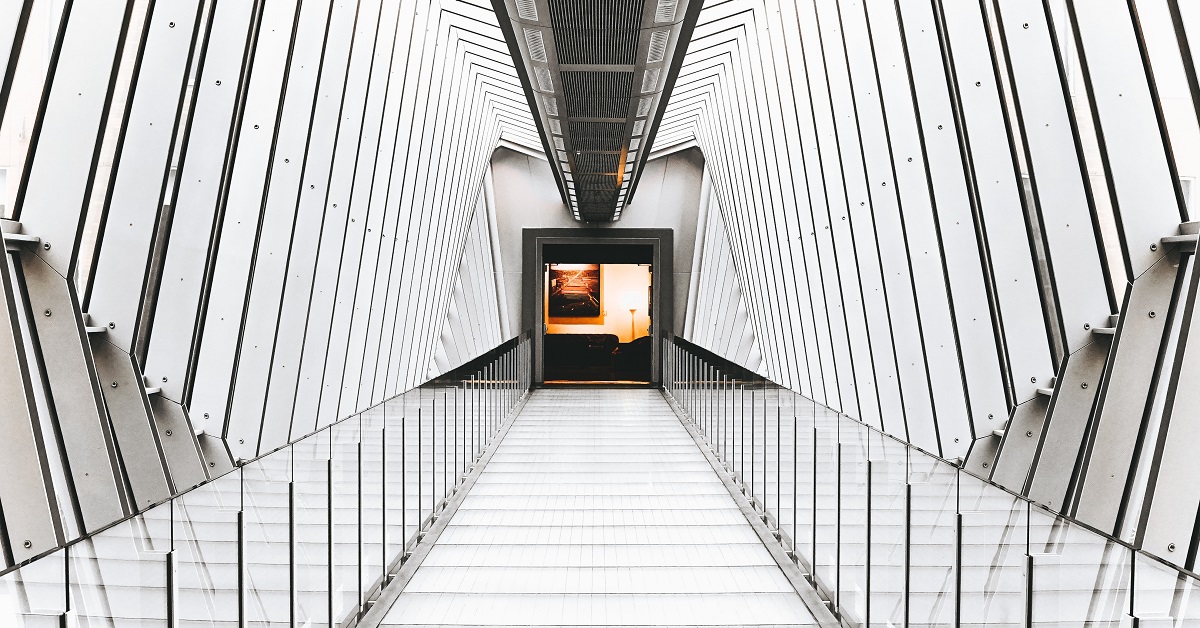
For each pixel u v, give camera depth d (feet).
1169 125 17.79
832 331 34.63
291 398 27.14
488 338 67.00
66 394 18.37
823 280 34.86
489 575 17.26
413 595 15.92
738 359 65.62
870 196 28.58
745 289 55.26
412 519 18.29
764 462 20.51
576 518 22.52
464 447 26.23
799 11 33.09
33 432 16.33
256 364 25.14
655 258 66.54
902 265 28.09
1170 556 16.24
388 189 35.01
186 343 21.88
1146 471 18.37
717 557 18.70
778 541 18.95
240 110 23.48
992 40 22.02
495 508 23.77
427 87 37.73
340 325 31.73
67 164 18.22
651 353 67.15
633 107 28.14
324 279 29.53
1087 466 18.78
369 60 29.84
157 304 21.74
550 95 26.71
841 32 29.78
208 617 8.07
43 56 22.31
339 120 28.07
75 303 18.34
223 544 8.46
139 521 6.77
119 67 18.40
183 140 21.80
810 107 34.19
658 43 21.58
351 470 13.47
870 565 12.21
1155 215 17.87
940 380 26.03
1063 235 20.42
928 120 23.90
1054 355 22.03
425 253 43.24
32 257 18.11
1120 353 18.29
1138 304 18.08
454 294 66.44
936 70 23.80
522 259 67.05
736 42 42.73
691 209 66.44
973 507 8.66
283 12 23.81
